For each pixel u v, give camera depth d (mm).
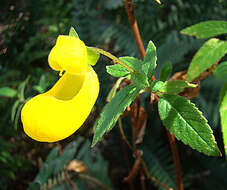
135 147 103
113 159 199
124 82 93
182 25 192
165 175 171
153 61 66
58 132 62
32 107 61
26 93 162
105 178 179
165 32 198
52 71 194
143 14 198
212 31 71
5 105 187
